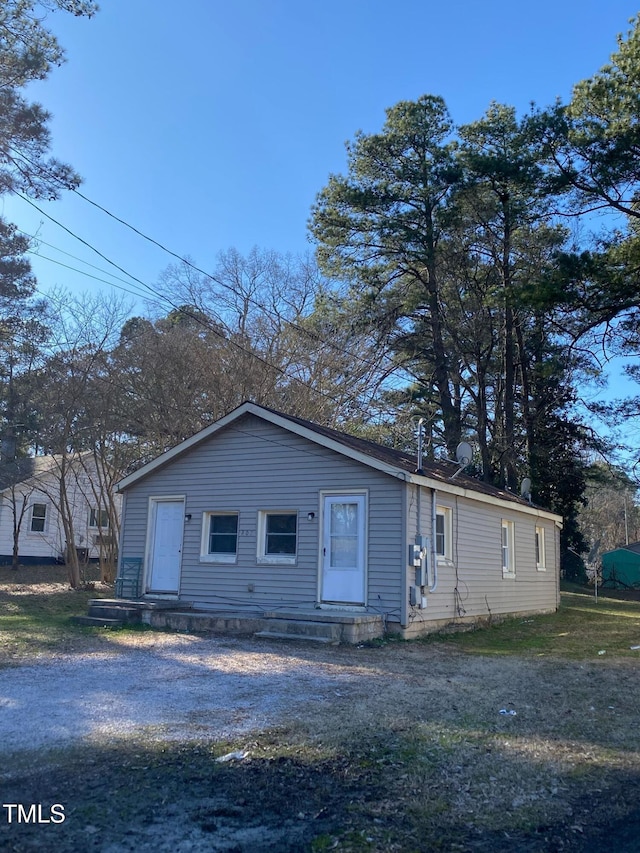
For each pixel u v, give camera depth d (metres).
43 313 21.38
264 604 14.12
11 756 5.40
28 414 24.52
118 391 22.50
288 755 5.62
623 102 17.53
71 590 20.59
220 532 15.23
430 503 13.90
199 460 15.65
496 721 6.94
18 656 9.75
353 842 4.19
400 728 6.52
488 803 4.88
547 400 30.20
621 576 39.19
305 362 25.67
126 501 16.52
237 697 7.55
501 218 27.27
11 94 14.46
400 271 29.95
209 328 24.20
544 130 20.06
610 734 6.57
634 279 17.36
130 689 7.80
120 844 4.04
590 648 12.60
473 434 32.56
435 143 27.95
